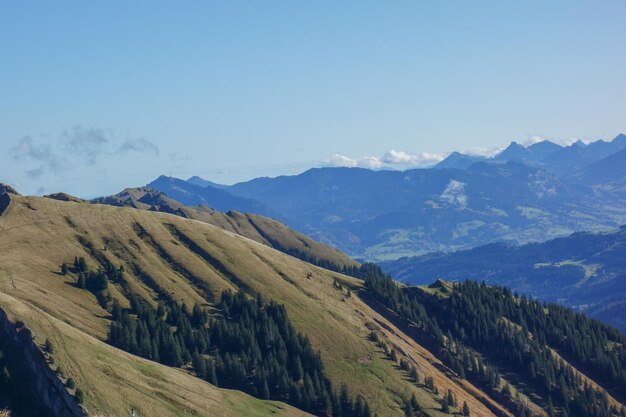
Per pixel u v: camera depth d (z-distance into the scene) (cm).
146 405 13938
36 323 14488
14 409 12656
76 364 13862
